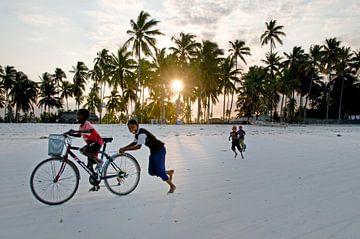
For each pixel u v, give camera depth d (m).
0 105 73.00
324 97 79.44
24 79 73.19
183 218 4.69
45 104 77.12
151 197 5.82
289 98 79.56
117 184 6.17
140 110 54.88
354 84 74.31
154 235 4.04
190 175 7.98
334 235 4.09
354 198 5.91
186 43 51.59
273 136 25.98
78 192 6.03
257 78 65.31
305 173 8.47
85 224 4.39
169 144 16.61
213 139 20.45
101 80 63.81
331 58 61.88
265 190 6.47
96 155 5.89
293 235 4.08
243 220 4.62
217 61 54.44
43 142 14.88
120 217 4.70
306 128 45.62
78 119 5.86
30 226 4.29
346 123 69.50
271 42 61.62
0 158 9.88
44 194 5.59
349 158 11.72
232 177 7.79
